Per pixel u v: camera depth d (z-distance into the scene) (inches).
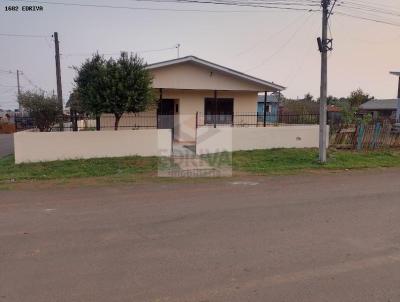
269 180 370.0
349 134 617.6
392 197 287.1
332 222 216.8
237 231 200.5
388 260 159.9
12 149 755.4
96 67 494.6
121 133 506.6
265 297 127.4
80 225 213.9
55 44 862.5
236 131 577.0
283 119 770.2
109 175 405.1
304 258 162.1
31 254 168.4
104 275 145.7
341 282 138.9
